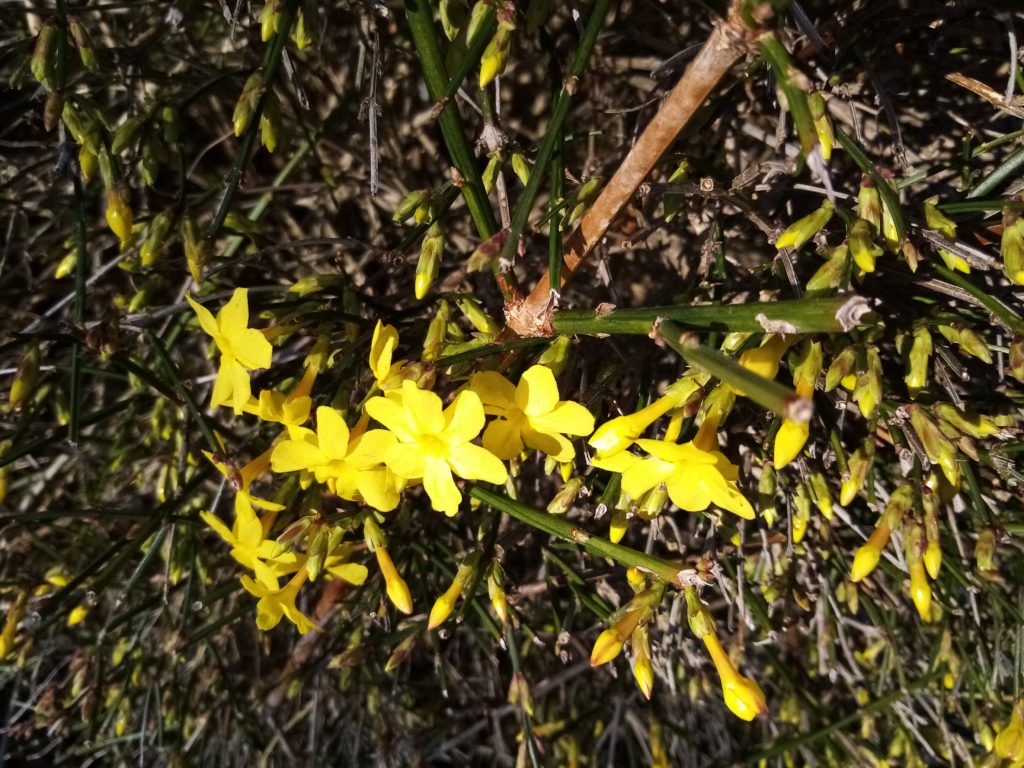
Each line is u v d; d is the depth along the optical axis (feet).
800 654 0.87
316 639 0.87
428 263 0.48
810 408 0.27
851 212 0.45
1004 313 0.46
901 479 0.70
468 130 0.79
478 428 0.40
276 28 0.47
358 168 0.79
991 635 0.76
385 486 0.45
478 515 0.75
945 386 0.53
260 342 0.44
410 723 0.96
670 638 0.70
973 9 0.57
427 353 0.49
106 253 0.79
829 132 0.38
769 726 0.95
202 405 0.79
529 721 0.61
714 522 0.58
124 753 0.93
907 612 0.80
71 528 0.84
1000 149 0.65
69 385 0.77
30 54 0.55
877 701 0.74
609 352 0.67
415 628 0.67
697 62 0.37
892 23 0.62
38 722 0.80
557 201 0.45
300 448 0.44
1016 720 0.59
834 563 0.71
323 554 0.49
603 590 0.71
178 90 0.72
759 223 0.52
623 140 0.73
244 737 0.87
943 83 0.66
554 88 0.55
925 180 0.67
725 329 0.37
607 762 0.95
